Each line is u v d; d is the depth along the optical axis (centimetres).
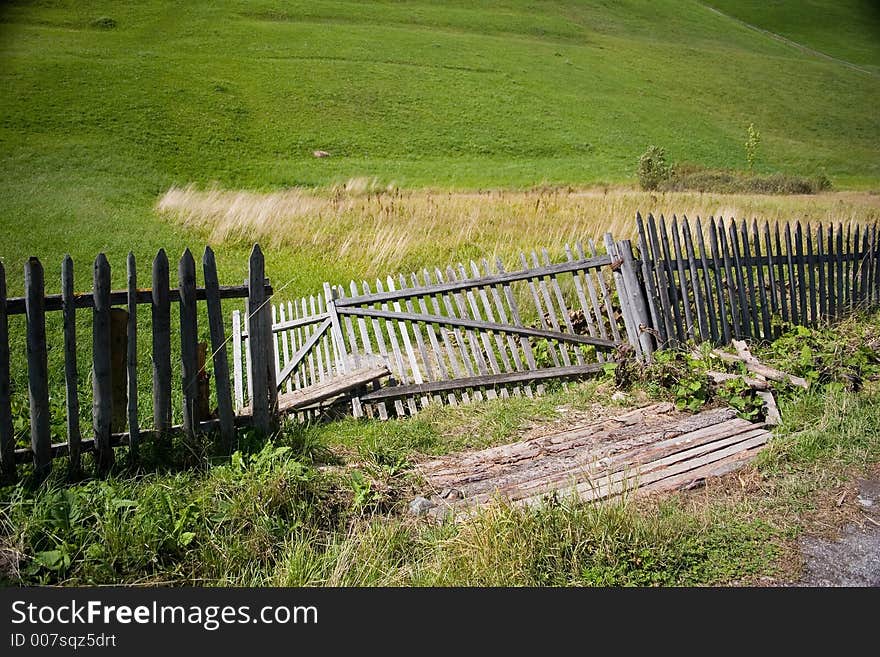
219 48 6322
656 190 3291
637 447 566
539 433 631
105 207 1998
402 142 4872
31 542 407
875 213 2200
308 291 1229
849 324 870
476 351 769
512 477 526
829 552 423
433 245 1440
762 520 454
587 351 803
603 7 9612
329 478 496
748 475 512
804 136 5944
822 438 554
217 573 405
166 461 527
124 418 536
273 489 450
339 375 739
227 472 480
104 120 4056
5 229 1642
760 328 843
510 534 418
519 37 8138
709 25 9438
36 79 4597
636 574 402
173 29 6725
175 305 1147
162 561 406
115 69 5112
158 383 532
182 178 3472
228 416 558
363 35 7238
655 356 750
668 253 795
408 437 625
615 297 873
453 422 672
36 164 3020
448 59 6875
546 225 1614
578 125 5628
